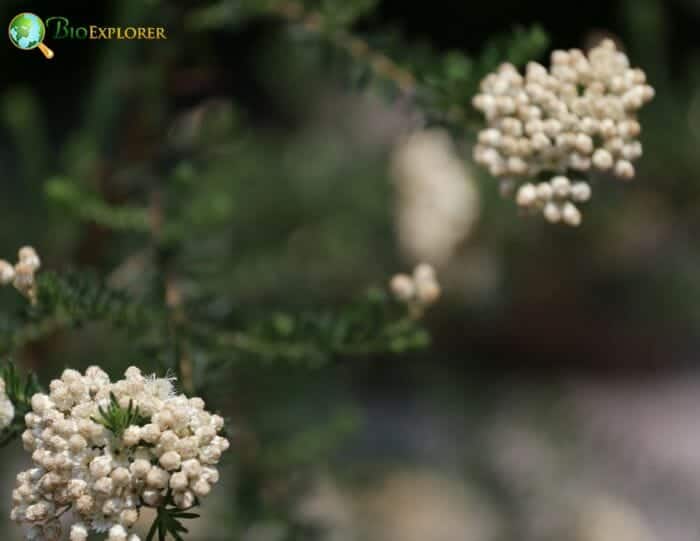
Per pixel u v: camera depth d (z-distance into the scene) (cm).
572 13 129
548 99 44
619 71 44
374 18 51
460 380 95
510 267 103
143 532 53
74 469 40
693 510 92
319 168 93
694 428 149
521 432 92
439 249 90
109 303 46
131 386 40
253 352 47
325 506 81
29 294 45
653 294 140
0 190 87
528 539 89
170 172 55
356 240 89
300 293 85
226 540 52
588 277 135
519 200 44
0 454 75
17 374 41
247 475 53
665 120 80
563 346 158
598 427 94
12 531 64
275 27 56
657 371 169
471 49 137
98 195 53
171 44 57
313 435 53
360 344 47
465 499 104
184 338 46
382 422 123
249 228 82
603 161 44
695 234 114
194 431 40
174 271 51
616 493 92
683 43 109
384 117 105
